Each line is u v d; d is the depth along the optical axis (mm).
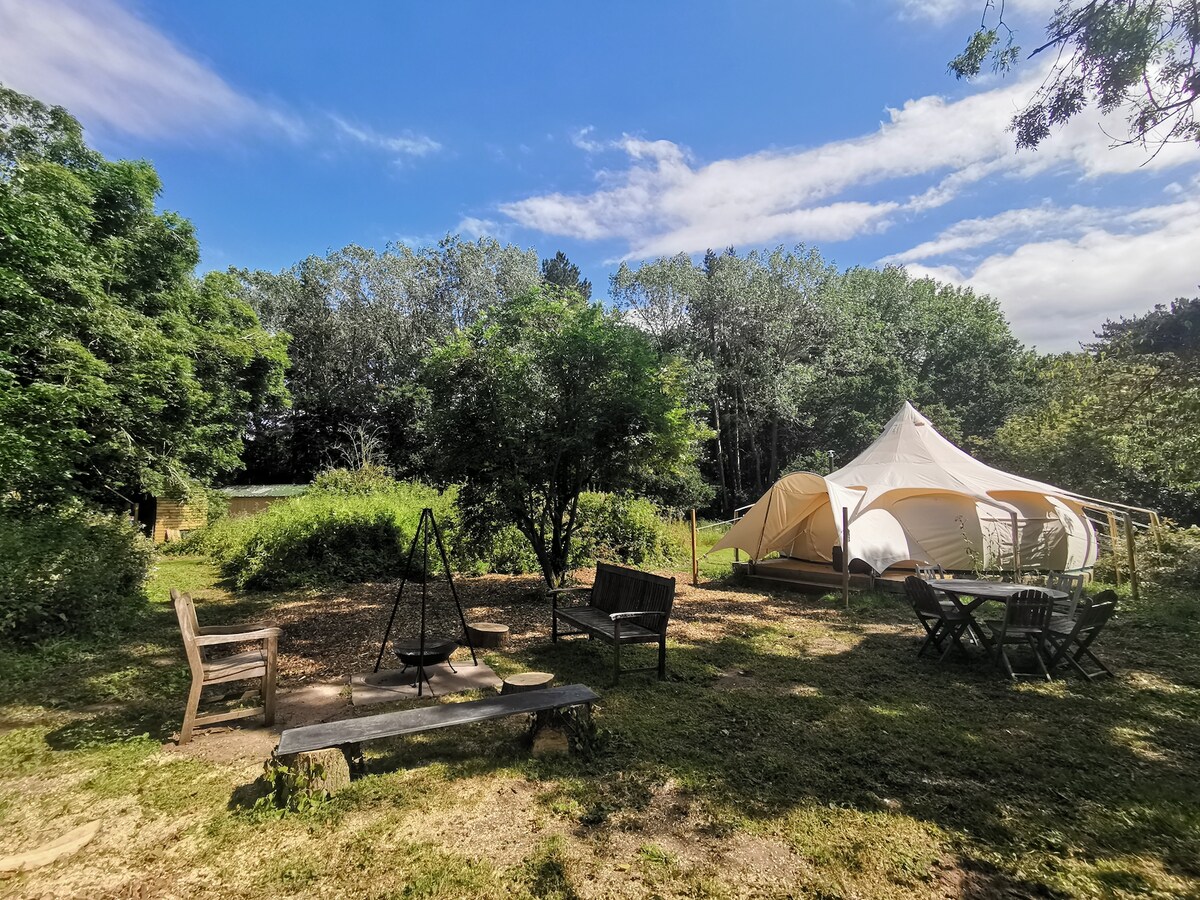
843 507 9906
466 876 2801
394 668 6133
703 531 19578
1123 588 9680
